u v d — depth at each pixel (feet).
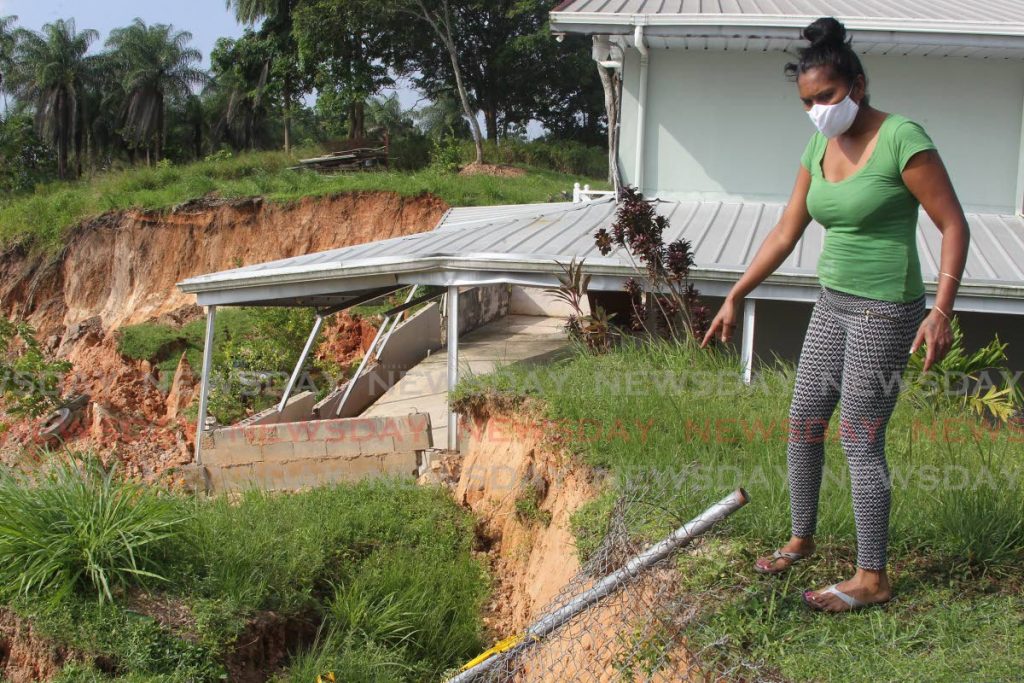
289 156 126.93
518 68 152.56
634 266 35.29
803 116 48.91
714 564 15.58
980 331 42.86
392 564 27.81
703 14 44.60
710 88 49.60
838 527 16.29
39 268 106.63
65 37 195.62
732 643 13.78
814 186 13.35
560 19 45.83
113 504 24.36
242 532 26.73
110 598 22.12
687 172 50.39
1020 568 15.47
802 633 13.87
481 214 61.41
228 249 99.09
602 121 170.91
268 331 68.03
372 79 140.46
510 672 16.31
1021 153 46.75
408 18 137.08
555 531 24.58
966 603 14.51
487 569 28.66
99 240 104.27
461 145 134.31
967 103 47.21
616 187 51.47
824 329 13.89
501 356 58.85
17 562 22.81
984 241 42.32
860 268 13.12
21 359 62.39
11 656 21.89
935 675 12.64
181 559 24.53
